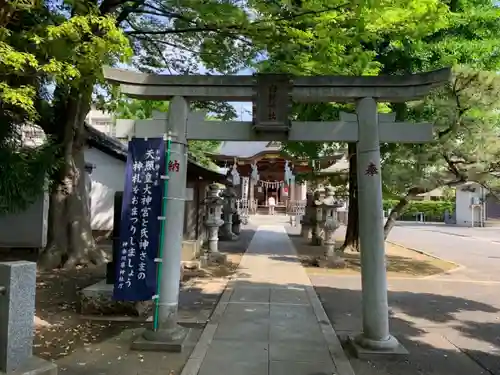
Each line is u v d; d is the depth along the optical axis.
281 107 5.20
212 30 7.46
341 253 14.07
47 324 5.98
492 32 10.73
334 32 6.65
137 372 4.42
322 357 4.90
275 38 6.89
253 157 29.08
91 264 10.48
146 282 5.28
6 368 3.36
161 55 11.18
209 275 10.04
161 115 5.49
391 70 11.12
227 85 5.38
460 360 4.96
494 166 8.69
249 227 26.22
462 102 8.38
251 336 5.60
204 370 4.46
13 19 6.01
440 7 7.00
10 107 7.57
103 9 8.27
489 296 8.49
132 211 5.39
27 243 12.68
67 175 10.45
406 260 13.77
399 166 9.55
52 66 4.87
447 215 38.16
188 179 15.38
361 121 5.29
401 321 6.59
